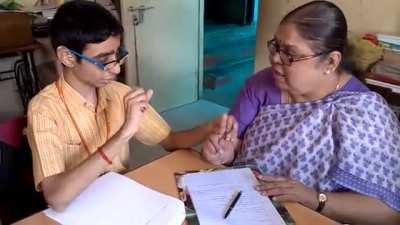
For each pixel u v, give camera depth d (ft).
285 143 4.16
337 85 4.09
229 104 12.17
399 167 3.86
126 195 3.44
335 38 3.65
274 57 3.84
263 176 3.83
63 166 3.70
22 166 4.08
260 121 4.43
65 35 3.58
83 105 3.94
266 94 4.48
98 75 3.73
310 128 4.08
